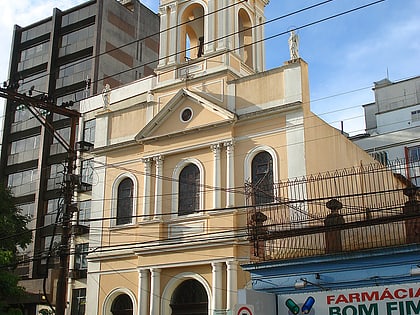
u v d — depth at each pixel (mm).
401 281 16062
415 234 16672
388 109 44344
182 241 24969
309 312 17031
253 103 25438
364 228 18375
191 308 24453
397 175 28062
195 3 29375
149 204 26750
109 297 26656
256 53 30031
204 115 26281
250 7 30469
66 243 21016
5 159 46812
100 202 28531
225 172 25125
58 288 20344
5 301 26406
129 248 26156
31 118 46531
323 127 25625
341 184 24438
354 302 16312
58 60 47156
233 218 24078
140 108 29000
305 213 20984
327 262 17281
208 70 27203
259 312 17016
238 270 23328
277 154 24078
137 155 28078
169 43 29438
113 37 46844
